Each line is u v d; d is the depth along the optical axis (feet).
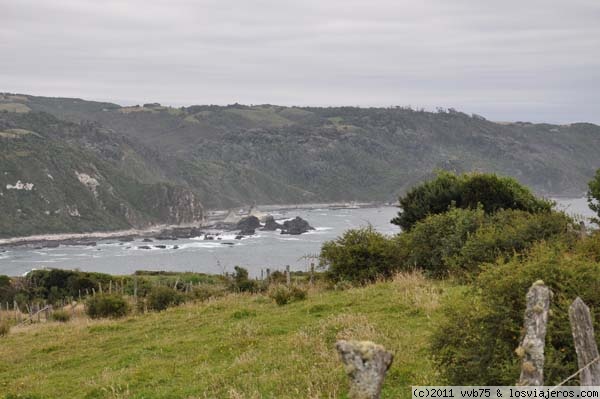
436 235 85.76
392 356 17.38
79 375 53.26
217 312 77.56
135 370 50.52
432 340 34.71
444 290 63.21
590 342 19.98
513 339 31.07
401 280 75.66
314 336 51.65
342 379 38.29
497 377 30.30
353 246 90.22
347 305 65.67
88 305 102.78
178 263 454.40
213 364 49.73
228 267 403.75
